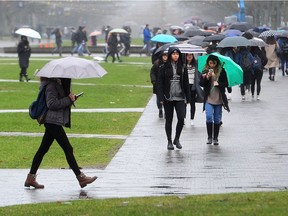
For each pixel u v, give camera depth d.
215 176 31.02
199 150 37.75
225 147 38.53
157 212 22.91
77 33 132.62
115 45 112.75
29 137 42.12
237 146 38.75
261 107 55.75
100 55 137.88
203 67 41.16
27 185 29.34
